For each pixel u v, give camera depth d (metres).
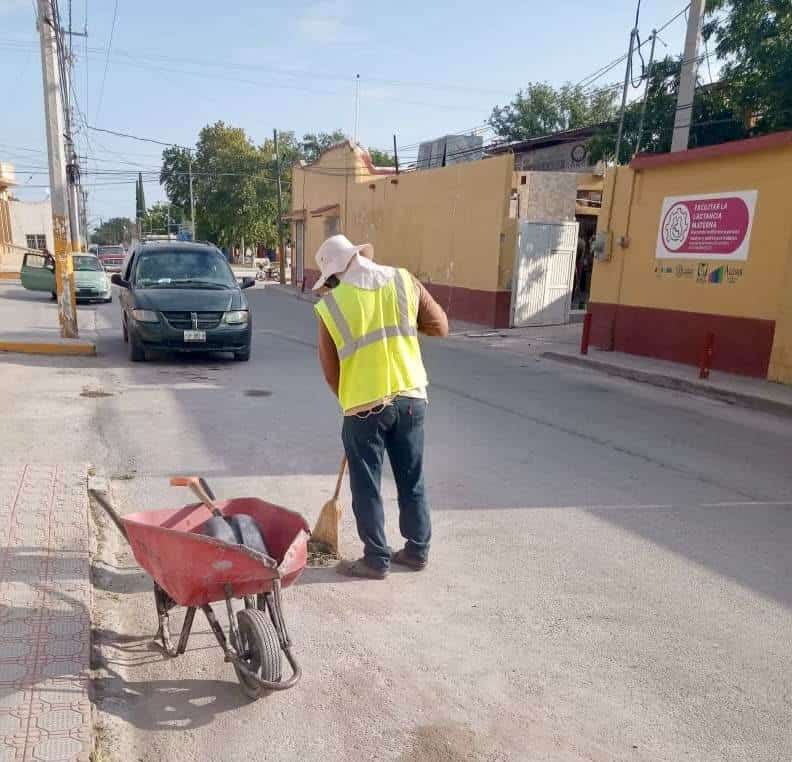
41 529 4.39
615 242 13.60
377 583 4.16
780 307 10.44
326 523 4.49
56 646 3.21
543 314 18.56
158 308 10.61
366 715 3.02
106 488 5.33
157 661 3.34
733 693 3.27
